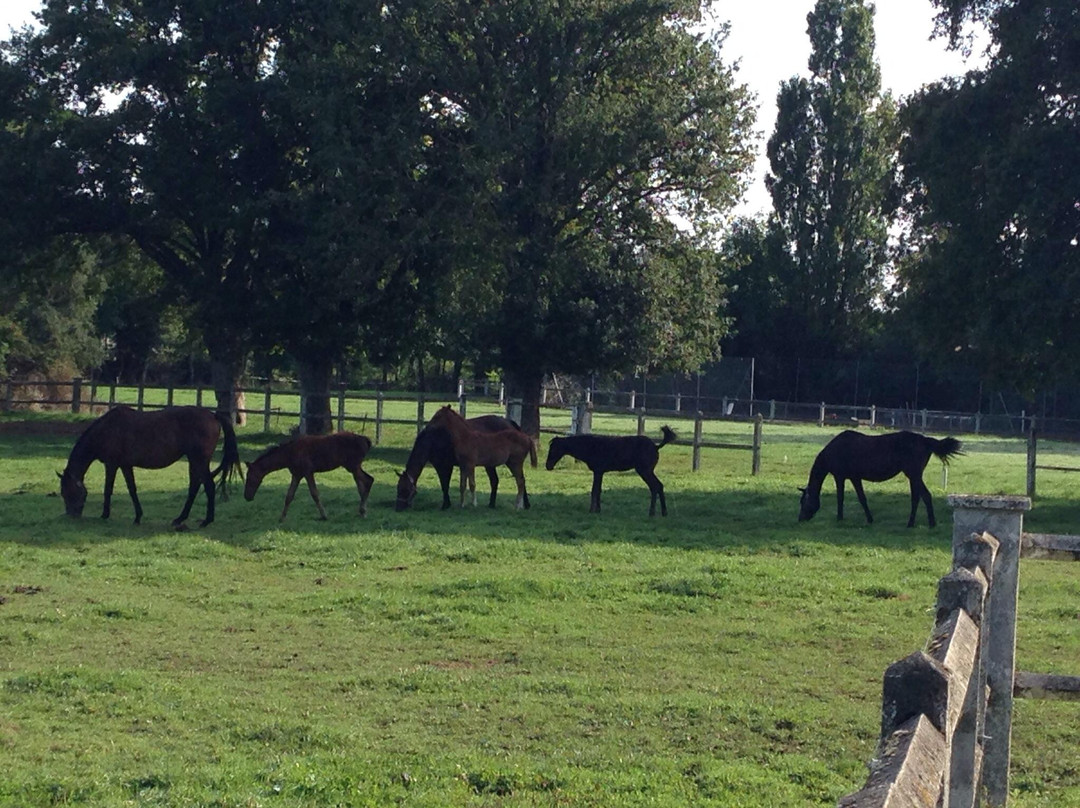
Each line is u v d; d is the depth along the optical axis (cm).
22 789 601
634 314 2861
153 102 3158
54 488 1964
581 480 2302
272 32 3156
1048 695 564
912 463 1711
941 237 2314
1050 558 561
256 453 2755
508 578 1192
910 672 295
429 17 2806
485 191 2773
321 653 933
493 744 708
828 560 1386
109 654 920
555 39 2791
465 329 2908
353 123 2828
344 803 588
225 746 695
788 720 755
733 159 2939
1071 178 1888
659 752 697
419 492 2034
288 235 3083
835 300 5538
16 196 3030
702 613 1090
